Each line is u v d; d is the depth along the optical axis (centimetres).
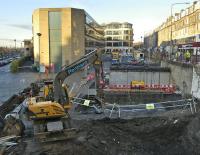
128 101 3353
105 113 2178
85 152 1476
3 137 1645
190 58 3791
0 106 2434
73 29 6788
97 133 1728
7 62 10006
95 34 10344
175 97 3375
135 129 1841
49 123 1573
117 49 15462
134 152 1559
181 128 1788
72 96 2519
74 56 6894
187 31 6856
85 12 7444
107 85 3831
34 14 7019
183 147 1611
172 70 4212
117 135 1741
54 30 6694
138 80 4341
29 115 1566
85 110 2283
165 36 9694
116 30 15412
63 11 6619
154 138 1727
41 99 1772
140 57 9325
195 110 2156
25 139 1648
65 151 1471
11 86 4319
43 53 6706
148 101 3319
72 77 4881
